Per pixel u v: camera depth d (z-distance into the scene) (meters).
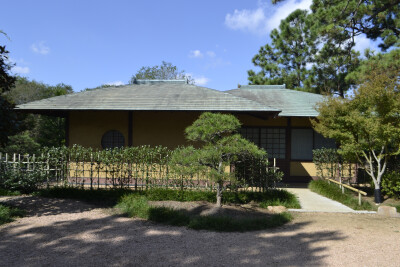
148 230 5.63
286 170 13.01
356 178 10.86
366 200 8.74
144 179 9.00
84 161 9.41
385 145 8.41
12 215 6.41
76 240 4.99
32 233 5.35
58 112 11.49
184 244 4.87
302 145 13.06
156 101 11.07
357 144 8.55
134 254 4.39
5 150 15.94
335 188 9.66
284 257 4.35
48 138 18.38
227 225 5.82
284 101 13.60
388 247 4.81
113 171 8.92
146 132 11.57
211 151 6.68
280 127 13.12
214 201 7.95
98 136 11.71
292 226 6.11
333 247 4.79
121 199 7.88
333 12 17.39
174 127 11.53
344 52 20.83
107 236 5.22
